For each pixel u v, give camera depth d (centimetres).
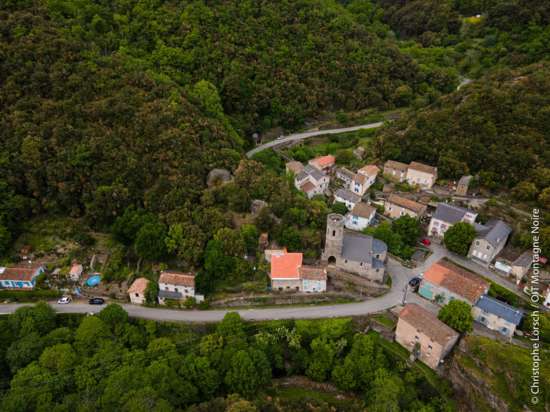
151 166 10600
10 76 10981
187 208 9944
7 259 9762
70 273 9531
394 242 10631
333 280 9594
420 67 19662
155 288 9131
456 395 7938
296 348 8525
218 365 7881
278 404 7856
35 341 7962
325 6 19825
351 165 14362
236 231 9681
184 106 12312
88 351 7981
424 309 8650
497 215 11175
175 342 8419
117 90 11700
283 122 17000
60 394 7375
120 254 9856
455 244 10419
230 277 9412
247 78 15988
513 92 12569
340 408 7869
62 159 10312
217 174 10894
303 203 10881
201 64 15225
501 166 11700
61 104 10906
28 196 10412
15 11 12006
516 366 7450
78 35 12638
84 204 10344
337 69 18000
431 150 12925
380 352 8388
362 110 18350
